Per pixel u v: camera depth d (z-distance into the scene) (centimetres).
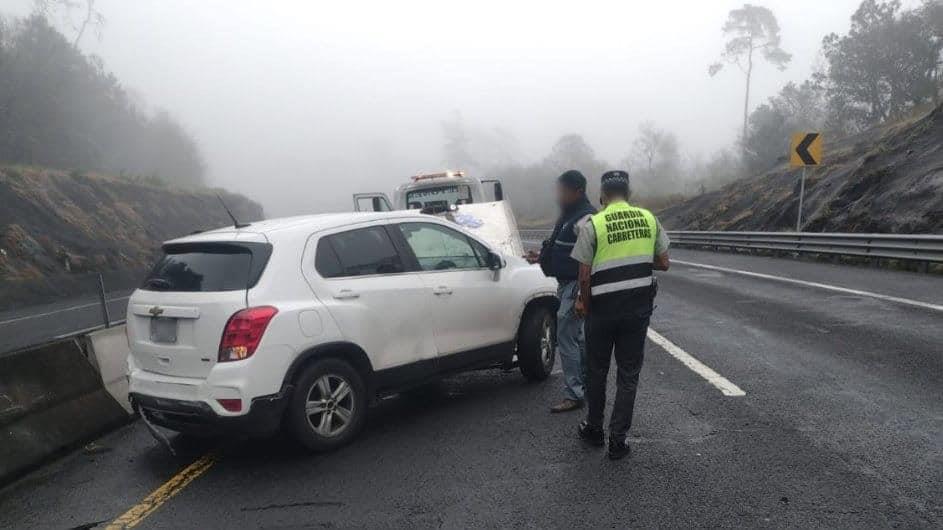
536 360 673
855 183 1947
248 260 493
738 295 1166
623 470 454
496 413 592
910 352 704
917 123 2047
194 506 442
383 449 518
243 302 471
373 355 537
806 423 520
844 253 1556
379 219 579
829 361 690
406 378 563
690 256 2084
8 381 551
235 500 446
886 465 438
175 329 492
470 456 495
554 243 580
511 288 653
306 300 499
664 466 456
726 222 2908
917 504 386
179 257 529
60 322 764
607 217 472
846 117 3741
